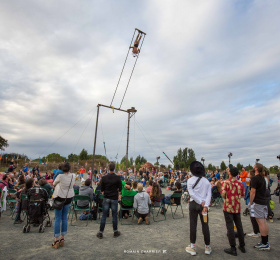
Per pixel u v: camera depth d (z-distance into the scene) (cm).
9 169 1469
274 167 3556
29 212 565
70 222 702
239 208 443
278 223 684
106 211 538
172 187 1650
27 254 424
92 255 422
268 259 409
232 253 429
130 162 4603
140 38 1184
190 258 411
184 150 4825
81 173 2478
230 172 461
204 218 431
